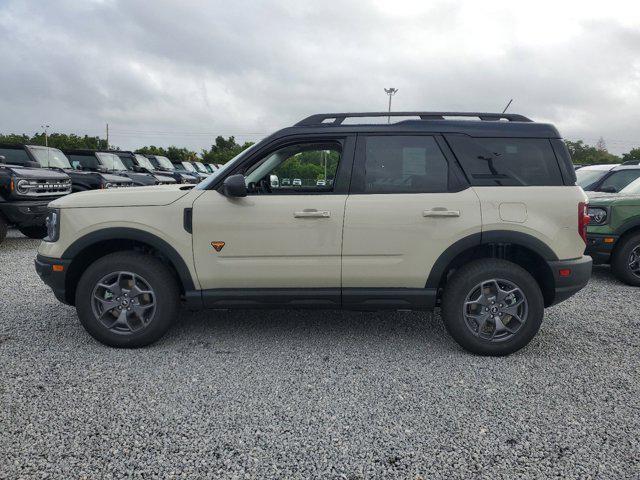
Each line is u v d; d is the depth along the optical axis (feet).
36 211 28.50
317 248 12.31
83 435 8.71
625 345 13.50
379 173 12.51
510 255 13.34
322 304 12.63
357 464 7.97
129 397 10.16
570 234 12.17
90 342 13.32
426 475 7.69
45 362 11.94
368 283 12.48
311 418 9.40
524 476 7.67
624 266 20.56
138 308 12.60
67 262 12.50
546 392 10.58
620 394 10.51
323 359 12.34
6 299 17.49
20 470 7.68
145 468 7.80
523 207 12.12
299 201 12.32
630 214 20.16
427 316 15.99
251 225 12.28
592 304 17.78
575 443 8.61
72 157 52.16
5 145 38.50
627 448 8.45
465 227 12.09
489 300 12.32
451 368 11.84
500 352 12.42
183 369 11.61
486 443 8.59
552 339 13.97
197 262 12.43
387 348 13.14
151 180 50.52
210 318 15.56
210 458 8.09
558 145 12.48
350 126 12.73
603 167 27.81
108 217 12.43
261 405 9.89
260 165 12.85
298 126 12.86
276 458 8.11
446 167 12.44
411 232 12.20
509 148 12.43
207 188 12.74
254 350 12.89
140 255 12.62
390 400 10.16
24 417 9.30
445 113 12.95
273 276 12.44
